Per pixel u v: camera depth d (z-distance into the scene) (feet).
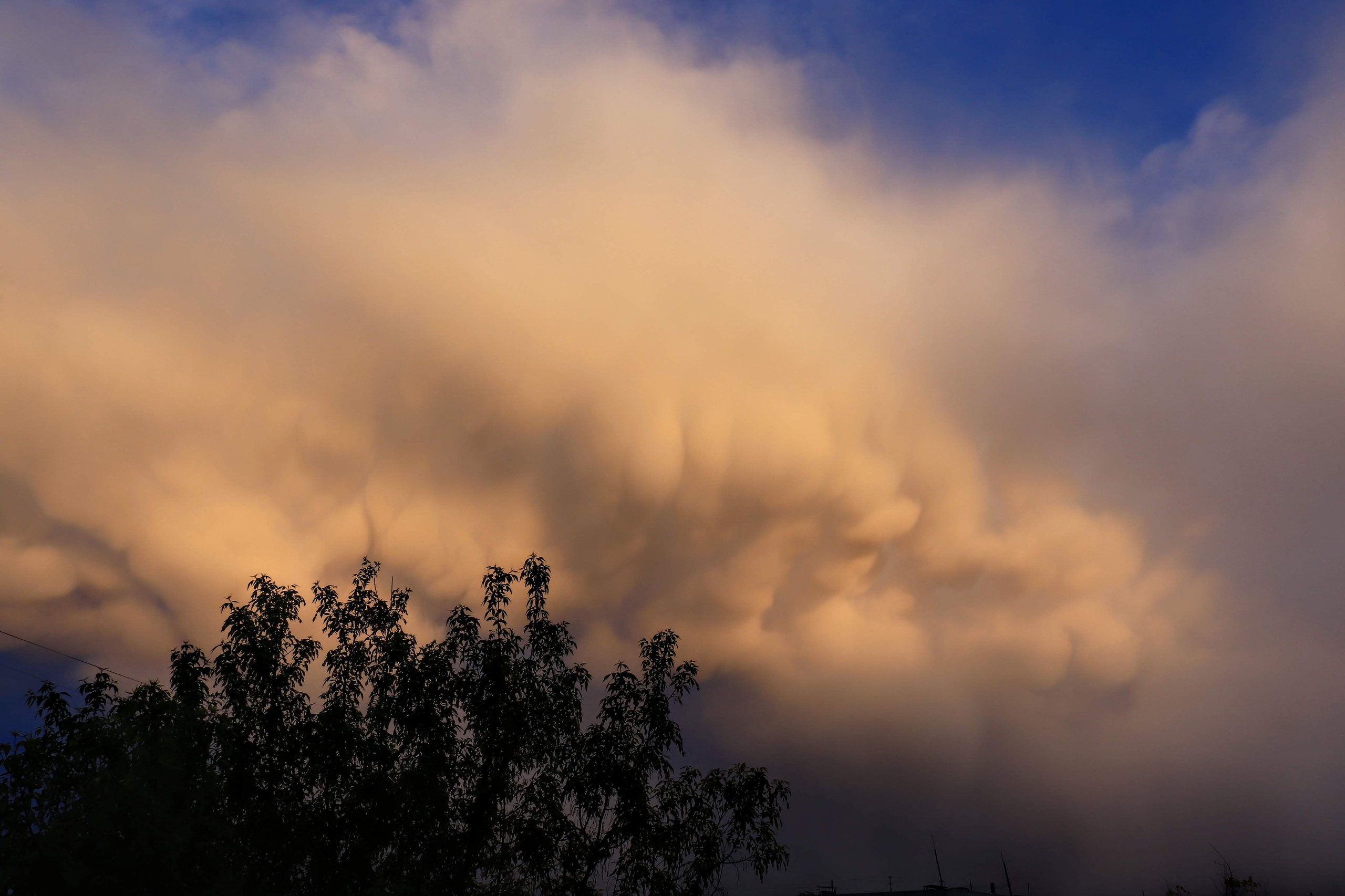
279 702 60.23
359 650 64.54
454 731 63.77
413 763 61.16
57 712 51.49
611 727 67.00
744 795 65.98
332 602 67.36
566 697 67.62
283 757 58.34
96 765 46.73
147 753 46.55
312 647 63.10
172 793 46.60
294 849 54.65
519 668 66.54
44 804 44.80
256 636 61.00
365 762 59.88
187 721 50.75
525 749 64.75
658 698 67.72
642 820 62.90
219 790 50.14
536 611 69.77
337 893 55.26
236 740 56.59
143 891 43.60
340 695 62.23
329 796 58.34
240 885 49.16
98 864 42.73
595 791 64.34
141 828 43.24
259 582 64.18
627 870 62.03
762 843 65.21
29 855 41.57
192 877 46.57
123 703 51.06
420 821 58.03
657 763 65.87
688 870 63.36
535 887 62.08
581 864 62.39
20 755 45.73
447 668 64.85
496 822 61.72
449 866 59.00
